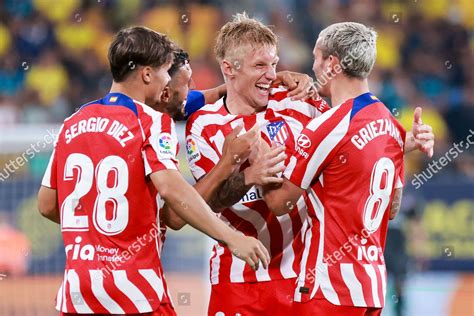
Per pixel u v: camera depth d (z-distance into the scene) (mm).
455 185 39719
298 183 14797
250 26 16469
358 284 14516
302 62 50031
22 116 47656
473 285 38125
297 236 17078
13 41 50562
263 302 17094
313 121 14805
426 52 52844
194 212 13570
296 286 15406
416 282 38188
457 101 50812
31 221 32219
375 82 50000
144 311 13898
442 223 39625
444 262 39438
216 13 51562
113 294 13844
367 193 14656
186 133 17250
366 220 14695
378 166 14719
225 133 16828
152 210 14125
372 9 53375
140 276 13922
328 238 14695
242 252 13594
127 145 13898
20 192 32250
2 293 31562
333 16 52406
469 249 39438
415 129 15383
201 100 17344
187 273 33125
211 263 17578
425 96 50781
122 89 14570
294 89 16953
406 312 32000
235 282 17172
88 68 50281
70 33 51469
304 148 14703
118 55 14414
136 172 13883
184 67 16141
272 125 16891
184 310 31438
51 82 49000
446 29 53844
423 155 44188
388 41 52875
